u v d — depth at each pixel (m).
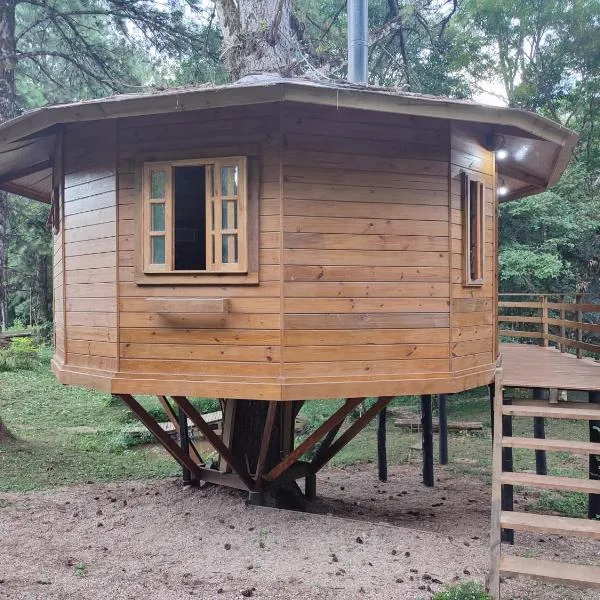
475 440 14.16
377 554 6.12
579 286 19.36
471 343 7.11
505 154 8.66
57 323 8.30
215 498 7.98
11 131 6.20
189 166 6.29
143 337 6.43
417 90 17.56
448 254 6.63
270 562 5.88
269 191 6.06
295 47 10.31
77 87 21.88
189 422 13.68
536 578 4.77
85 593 5.08
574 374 8.12
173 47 17.95
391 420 16.11
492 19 20.95
